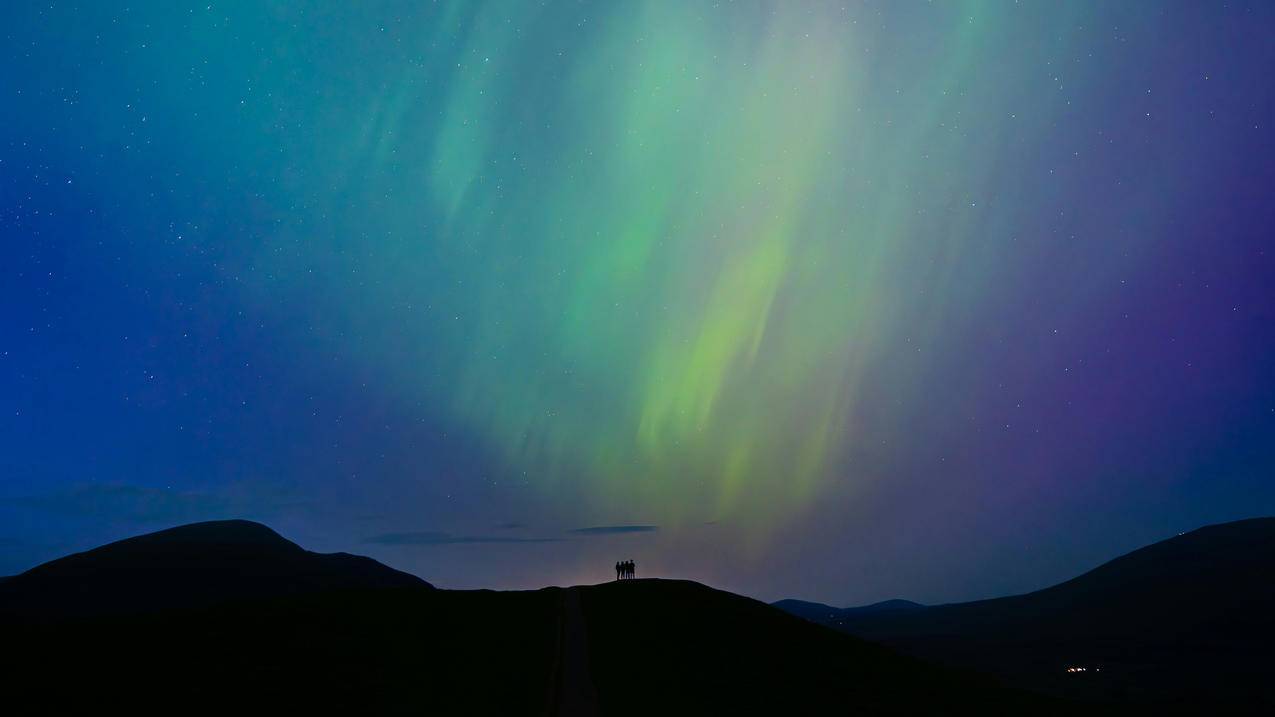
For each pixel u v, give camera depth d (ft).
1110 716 145.28
